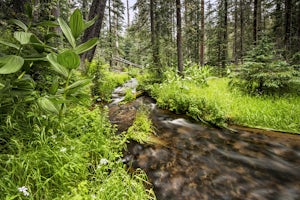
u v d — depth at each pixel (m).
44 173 2.09
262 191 2.76
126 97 8.39
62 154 2.25
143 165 3.31
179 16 11.20
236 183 2.92
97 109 4.31
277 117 4.96
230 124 5.25
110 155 2.84
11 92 2.43
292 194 2.71
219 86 8.52
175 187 2.78
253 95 6.56
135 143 4.07
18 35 2.49
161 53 12.88
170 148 3.99
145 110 6.29
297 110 4.92
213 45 17.02
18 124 2.60
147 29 15.29
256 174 3.14
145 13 14.84
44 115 2.85
